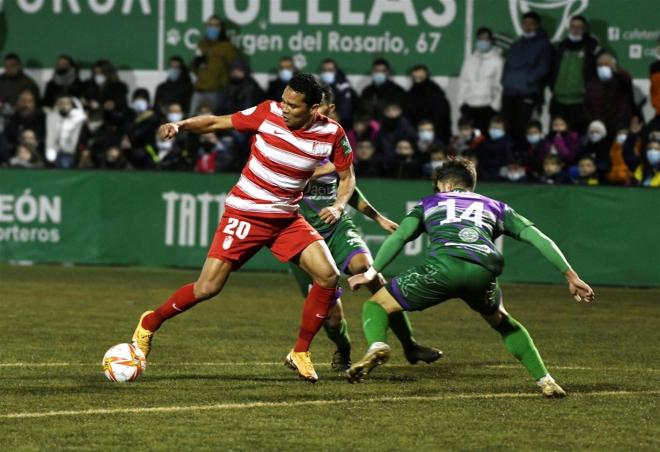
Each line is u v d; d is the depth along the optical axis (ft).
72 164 136.05
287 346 72.64
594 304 99.60
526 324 86.69
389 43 139.33
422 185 115.65
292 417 49.78
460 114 135.33
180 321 84.33
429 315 90.17
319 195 65.00
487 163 123.65
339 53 140.56
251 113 57.47
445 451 43.96
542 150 123.24
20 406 51.42
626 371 64.54
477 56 133.28
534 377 55.93
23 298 96.48
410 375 61.93
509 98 130.00
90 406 51.62
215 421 48.73
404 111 132.16
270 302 97.04
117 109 139.54
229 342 74.02
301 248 58.39
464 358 68.69
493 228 54.60
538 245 53.67
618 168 123.54
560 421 49.73
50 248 123.75
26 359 65.26
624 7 133.08
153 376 60.08
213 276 57.93
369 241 116.57
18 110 139.33
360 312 92.48
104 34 145.79
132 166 134.92
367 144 123.54
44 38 146.61
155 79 145.48
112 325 81.25
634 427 48.73
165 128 56.80
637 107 128.88
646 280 111.45
